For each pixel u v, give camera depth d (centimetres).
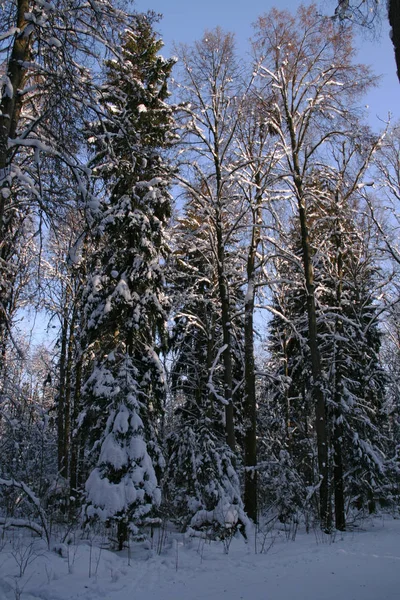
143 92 969
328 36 1494
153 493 992
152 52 1363
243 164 1508
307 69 1609
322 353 1845
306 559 905
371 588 661
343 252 1791
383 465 1717
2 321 1097
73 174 810
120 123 882
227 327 1523
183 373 2158
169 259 1554
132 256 1231
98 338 1209
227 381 1476
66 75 820
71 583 666
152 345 1252
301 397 2111
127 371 1082
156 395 1232
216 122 1566
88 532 1054
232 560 897
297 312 2136
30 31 827
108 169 1112
